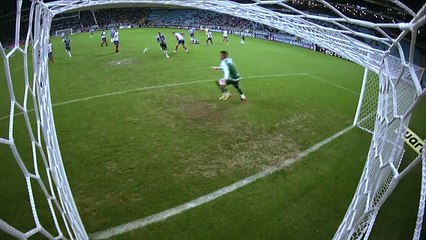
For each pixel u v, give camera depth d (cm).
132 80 1206
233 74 923
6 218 487
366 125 853
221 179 593
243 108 927
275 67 1503
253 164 648
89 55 1761
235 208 517
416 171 654
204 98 1002
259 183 586
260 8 486
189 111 899
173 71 1334
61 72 1365
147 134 766
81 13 4041
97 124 820
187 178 594
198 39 2478
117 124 820
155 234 457
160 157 666
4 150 697
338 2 2073
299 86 1191
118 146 709
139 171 614
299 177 611
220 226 477
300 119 875
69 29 3534
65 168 621
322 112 934
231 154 684
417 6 1512
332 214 515
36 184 573
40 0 298
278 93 1086
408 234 479
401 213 525
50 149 339
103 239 445
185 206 517
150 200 529
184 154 679
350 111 956
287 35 2583
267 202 535
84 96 1031
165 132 776
